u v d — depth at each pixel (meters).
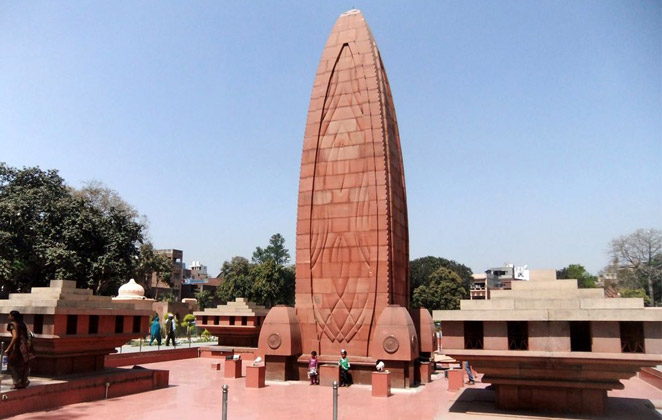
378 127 20.28
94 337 15.50
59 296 14.91
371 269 19.41
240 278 74.56
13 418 12.36
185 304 53.50
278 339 19.17
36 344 14.70
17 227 37.00
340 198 20.33
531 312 11.56
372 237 19.61
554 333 11.47
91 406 14.19
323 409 14.12
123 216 43.06
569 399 11.70
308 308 20.02
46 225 38.25
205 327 31.55
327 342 19.53
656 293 64.50
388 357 17.81
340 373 18.33
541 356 11.36
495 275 122.44
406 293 22.42
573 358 11.17
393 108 23.33
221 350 29.75
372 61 21.03
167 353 28.03
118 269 40.19
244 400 15.48
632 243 66.25
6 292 39.47
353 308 19.42
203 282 101.69
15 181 39.81
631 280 65.56
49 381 14.23
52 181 41.28
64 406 14.03
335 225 20.22
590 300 11.44
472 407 12.43
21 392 12.88
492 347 11.86
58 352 14.69
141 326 17.52
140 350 28.06
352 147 20.53
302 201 20.83
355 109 20.81
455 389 17.48
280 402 15.18
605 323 11.16
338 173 20.55
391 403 15.10
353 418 12.95
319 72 21.81
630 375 11.02
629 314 10.87
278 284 73.88
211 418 12.84
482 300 12.16
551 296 12.02
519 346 11.93
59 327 14.34
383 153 20.03
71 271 37.91
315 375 18.59
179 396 16.16
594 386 11.35
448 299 77.88
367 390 17.48
